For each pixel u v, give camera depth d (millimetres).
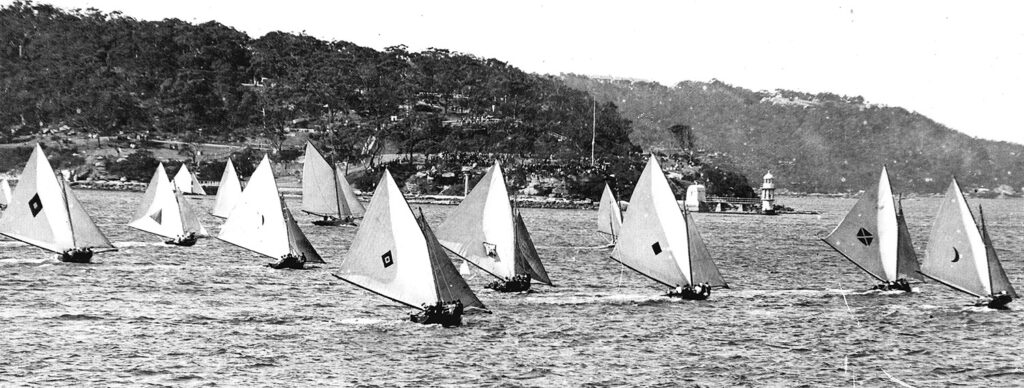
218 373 195250
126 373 193125
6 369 192125
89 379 188000
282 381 191125
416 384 192000
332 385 189625
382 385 190750
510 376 199750
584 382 197375
